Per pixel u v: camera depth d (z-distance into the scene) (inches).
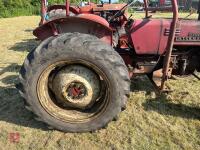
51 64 133.4
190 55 165.6
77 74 138.6
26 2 1045.2
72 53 130.9
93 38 137.3
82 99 141.3
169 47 138.5
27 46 331.6
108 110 137.9
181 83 200.4
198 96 180.4
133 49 165.2
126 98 137.8
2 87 197.0
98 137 138.4
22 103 172.6
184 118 154.9
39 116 140.7
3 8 964.0
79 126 139.9
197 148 130.2
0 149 131.4
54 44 131.0
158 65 164.1
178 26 155.9
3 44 346.0
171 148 130.0
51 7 313.4
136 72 165.9
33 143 135.1
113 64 132.3
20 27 543.5
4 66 245.1
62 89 140.1
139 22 158.1
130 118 154.7
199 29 156.7
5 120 154.3
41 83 137.4
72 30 167.9
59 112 142.3
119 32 182.5
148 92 185.9
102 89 142.9
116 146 131.6
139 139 136.6
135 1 189.2
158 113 160.2
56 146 132.8
